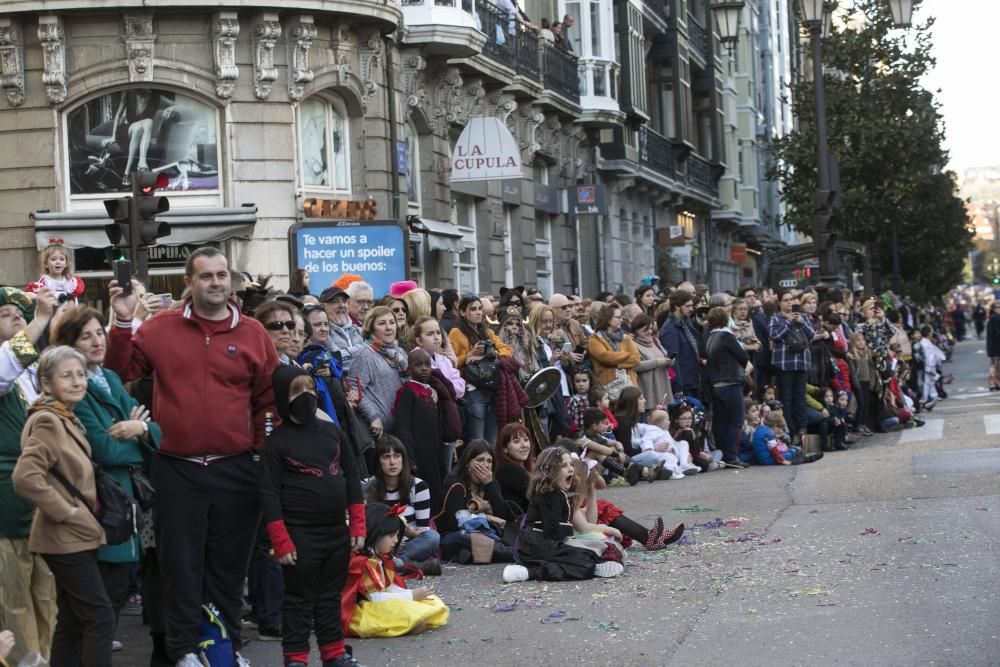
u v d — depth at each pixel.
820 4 24.50
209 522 7.71
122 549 7.41
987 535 10.93
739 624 8.54
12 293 8.10
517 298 15.41
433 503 11.75
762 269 68.69
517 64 28.91
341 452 7.97
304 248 17.77
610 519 11.55
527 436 12.16
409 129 24.81
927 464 15.76
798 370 19.02
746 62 60.53
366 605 8.84
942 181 54.56
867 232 40.69
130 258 13.09
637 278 42.00
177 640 7.58
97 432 7.43
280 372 7.77
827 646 7.82
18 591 7.72
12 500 7.64
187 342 7.72
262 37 20.86
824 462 17.89
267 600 8.98
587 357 17.30
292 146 21.36
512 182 29.72
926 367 28.61
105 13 20.47
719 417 18.05
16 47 20.41
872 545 10.86
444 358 12.54
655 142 42.16
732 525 12.46
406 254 17.91
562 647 8.22
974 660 7.31
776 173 42.34
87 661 7.18
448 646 8.44
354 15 21.72
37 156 20.59
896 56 40.56
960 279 68.50
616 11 38.69
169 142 20.98
